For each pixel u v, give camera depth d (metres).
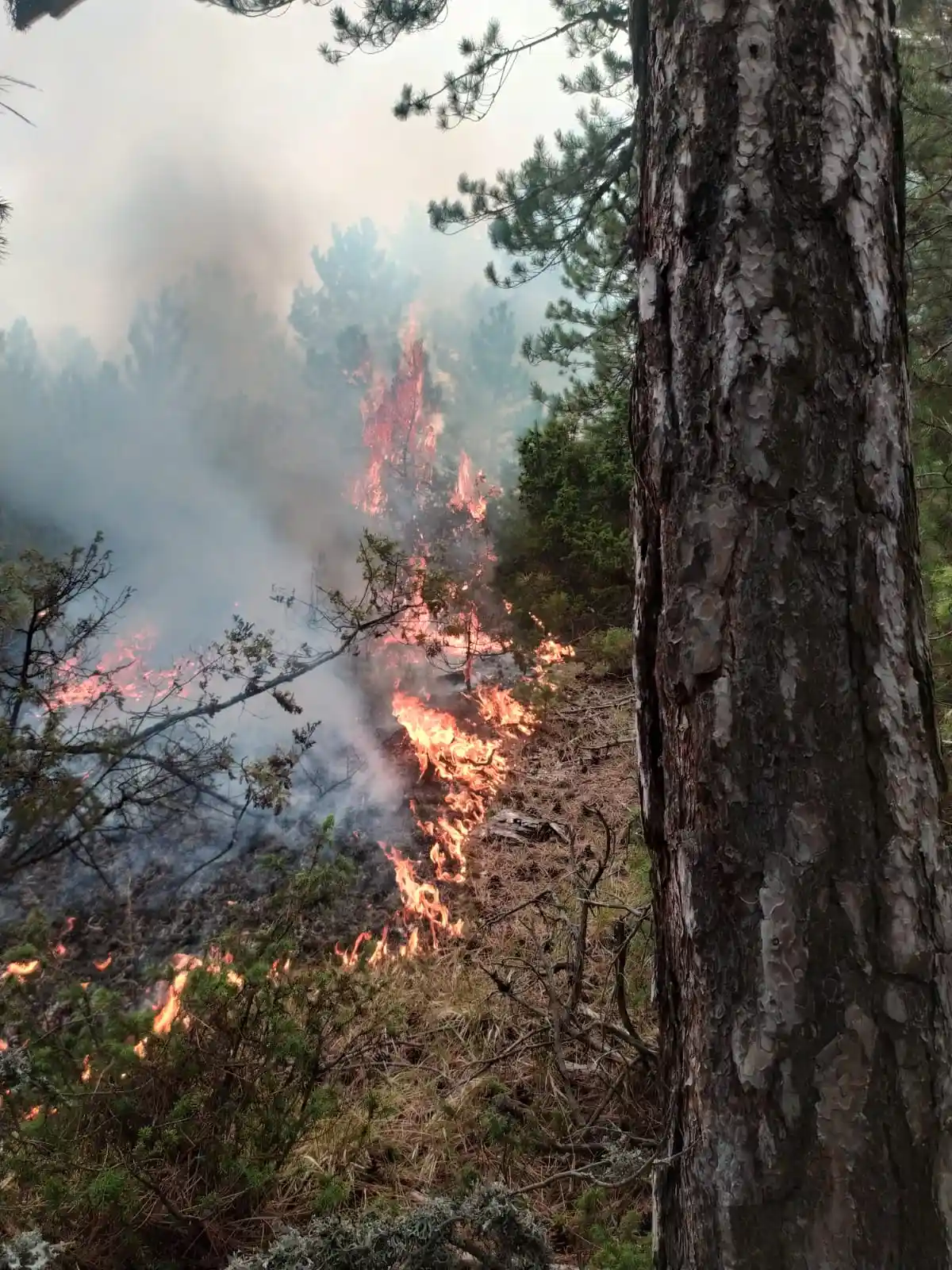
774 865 1.14
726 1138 1.13
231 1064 2.20
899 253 1.29
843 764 1.14
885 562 1.19
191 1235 2.06
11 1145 1.97
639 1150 1.89
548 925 3.44
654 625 1.34
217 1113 2.17
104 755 2.51
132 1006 2.98
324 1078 2.60
